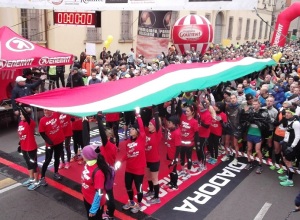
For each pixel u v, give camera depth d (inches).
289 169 265.7
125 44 863.1
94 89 273.4
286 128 266.4
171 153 252.5
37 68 529.0
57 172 266.7
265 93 334.0
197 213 224.4
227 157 317.1
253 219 218.8
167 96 248.2
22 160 305.3
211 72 371.2
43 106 218.4
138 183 216.2
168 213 223.5
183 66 388.5
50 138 248.7
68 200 237.8
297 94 339.0
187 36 737.6
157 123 221.1
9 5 445.4
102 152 202.7
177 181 268.1
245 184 269.6
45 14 669.3
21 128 243.6
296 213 226.4
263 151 321.4
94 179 168.1
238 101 332.2
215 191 256.2
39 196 242.7
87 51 488.7
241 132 295.6
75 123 286.8
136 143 208.7
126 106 218.8
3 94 398.6
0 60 344.5
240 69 429.1
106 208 219.0
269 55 716.0
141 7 345.7
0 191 248.5
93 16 407.5
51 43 686.5
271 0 1664.6
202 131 287.9
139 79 307.4
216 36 1354.6
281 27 696.4
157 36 397.4
